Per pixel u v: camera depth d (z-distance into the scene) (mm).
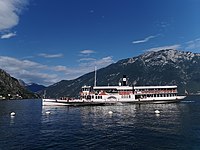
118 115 86000
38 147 39219
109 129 55656
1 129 57719
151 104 138750
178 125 59375
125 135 48125
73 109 115375
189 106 126062
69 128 58250
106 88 134375
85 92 133625
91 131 53375
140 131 52219
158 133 49281
